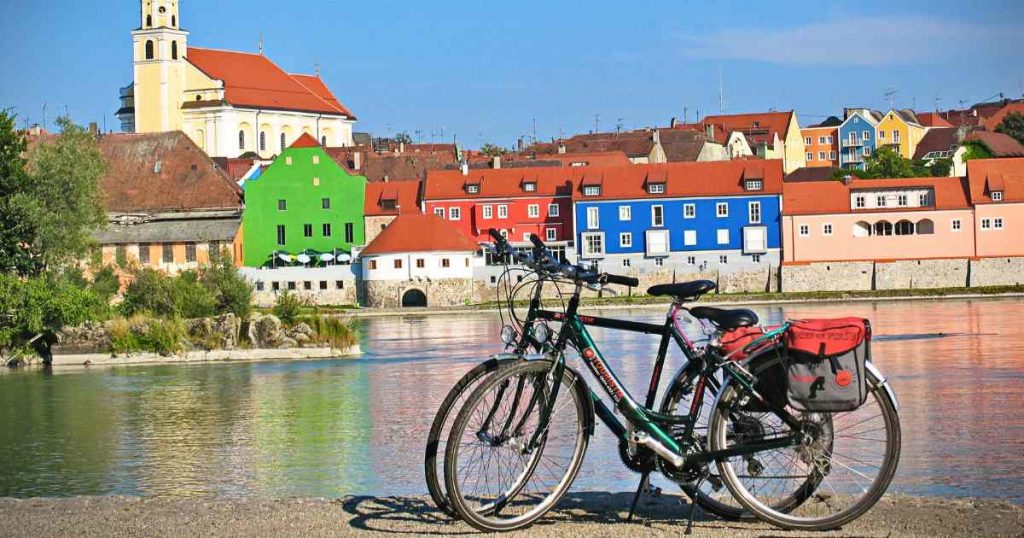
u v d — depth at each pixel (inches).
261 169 5585.6
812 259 4768.7
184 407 1692.9
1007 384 1723.7
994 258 4662.9
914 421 1284.4
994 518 439.2
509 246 441.1
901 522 436.1
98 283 3462.1
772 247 4783.5
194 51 7544.3
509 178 5132.9
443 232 4758.9
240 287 2849.4
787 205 4781.0
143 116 7396.7
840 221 4746.6
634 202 4877.0
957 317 3410.4
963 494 796.6
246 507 489.1
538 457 437.7
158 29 7327.8
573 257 4936.0
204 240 4832.7
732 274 4808.1
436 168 6043.3
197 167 5162.4
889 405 420.5
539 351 437.4
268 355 2571.4
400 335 3280.0
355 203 5157.5
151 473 1077.8
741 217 4808.1
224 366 2406.5
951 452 1015.6
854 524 434.3
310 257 4992.6
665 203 4859.7
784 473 431.5
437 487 431.5
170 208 5044.3
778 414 424.8
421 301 4753.9
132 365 2495.1
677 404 442.0
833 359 408.2
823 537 415.2
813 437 425.4
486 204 5103.3
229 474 1045.8
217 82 7332.7
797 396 410.3
